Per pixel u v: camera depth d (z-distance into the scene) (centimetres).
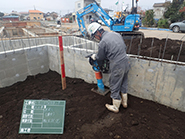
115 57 224
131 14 758
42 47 445
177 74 235
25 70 413
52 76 444
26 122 225
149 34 1295
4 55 352
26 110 229
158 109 262
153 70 261
